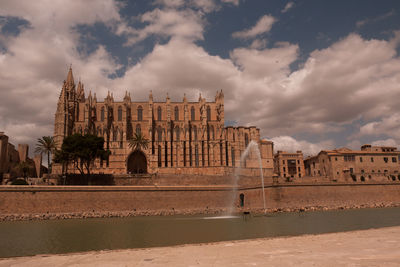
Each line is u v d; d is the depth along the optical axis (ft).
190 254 81.35
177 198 233.96
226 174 343.87
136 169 371.15
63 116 355.15
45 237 138.31
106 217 213.05
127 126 384.06
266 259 70.69
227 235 136.77
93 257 82.23
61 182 282.77
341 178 392.47
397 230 121.39
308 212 226.58
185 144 382.83
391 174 392.27
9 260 82.94
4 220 197.26
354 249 80.28
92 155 290.56
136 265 70.18
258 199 238.68
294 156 485.15
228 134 394.32
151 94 386.93
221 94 405.39
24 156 390.01
